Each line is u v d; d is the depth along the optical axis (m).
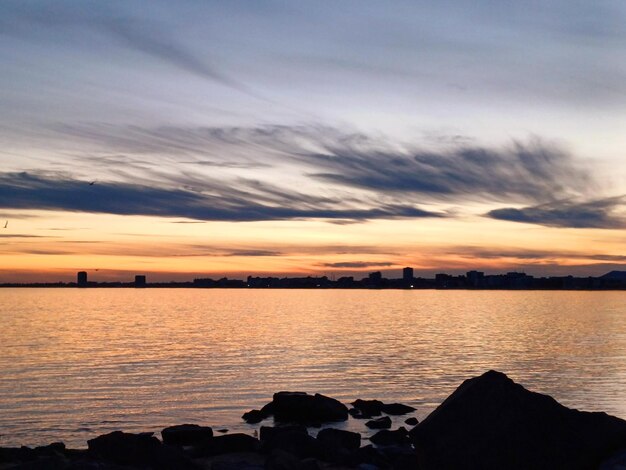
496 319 143.88
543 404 14.51
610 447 13.96
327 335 91.88
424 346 76.44
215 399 39.56
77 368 53.59
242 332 96.62
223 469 19.47
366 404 36.03
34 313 157.88
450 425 14.54
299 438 23.56
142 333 93.94
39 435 29.67
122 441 20.69
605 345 80.62
